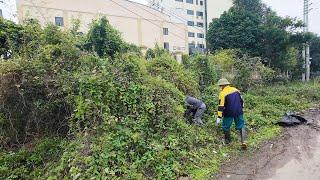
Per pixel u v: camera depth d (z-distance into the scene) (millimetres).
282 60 23016
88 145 5648
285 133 8242
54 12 28750
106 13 33562
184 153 5973
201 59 13062
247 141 7367
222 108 6848
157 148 5812
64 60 7289
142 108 6574
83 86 6434
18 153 6258
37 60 7012
